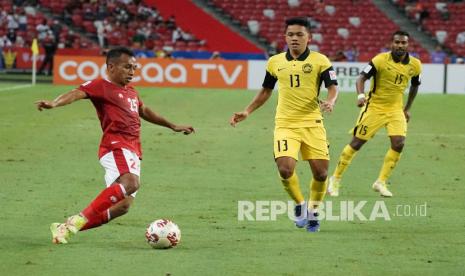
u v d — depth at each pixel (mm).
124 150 21688
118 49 21875
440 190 32156
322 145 24203
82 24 101250
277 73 24281
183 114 58250
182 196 30016
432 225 25547
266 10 104062
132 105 22016
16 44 96375
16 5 102688
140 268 19625
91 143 43625
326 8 103125
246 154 41188
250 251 21641
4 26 99562
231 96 72125
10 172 34531
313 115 24156
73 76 80750
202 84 80875
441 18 102375
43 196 29453
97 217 21781
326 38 100562
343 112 61031
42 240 22609
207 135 47844
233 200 29375
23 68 93750
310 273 19406
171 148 42750
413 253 21656
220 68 80688
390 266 20188
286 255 21234
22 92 70938
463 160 40344
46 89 74188
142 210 27297
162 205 28234
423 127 53562
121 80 21922
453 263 20562
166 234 21688
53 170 35250
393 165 31031
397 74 31219
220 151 42094
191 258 20750
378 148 43781
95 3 103125
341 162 30922
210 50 100750
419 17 102000
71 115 55812
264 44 102375
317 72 23953
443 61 91438
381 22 102000
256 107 25203
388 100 31328
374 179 34844
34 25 99812
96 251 21375
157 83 81250
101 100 21719
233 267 19859
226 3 105375
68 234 21891
